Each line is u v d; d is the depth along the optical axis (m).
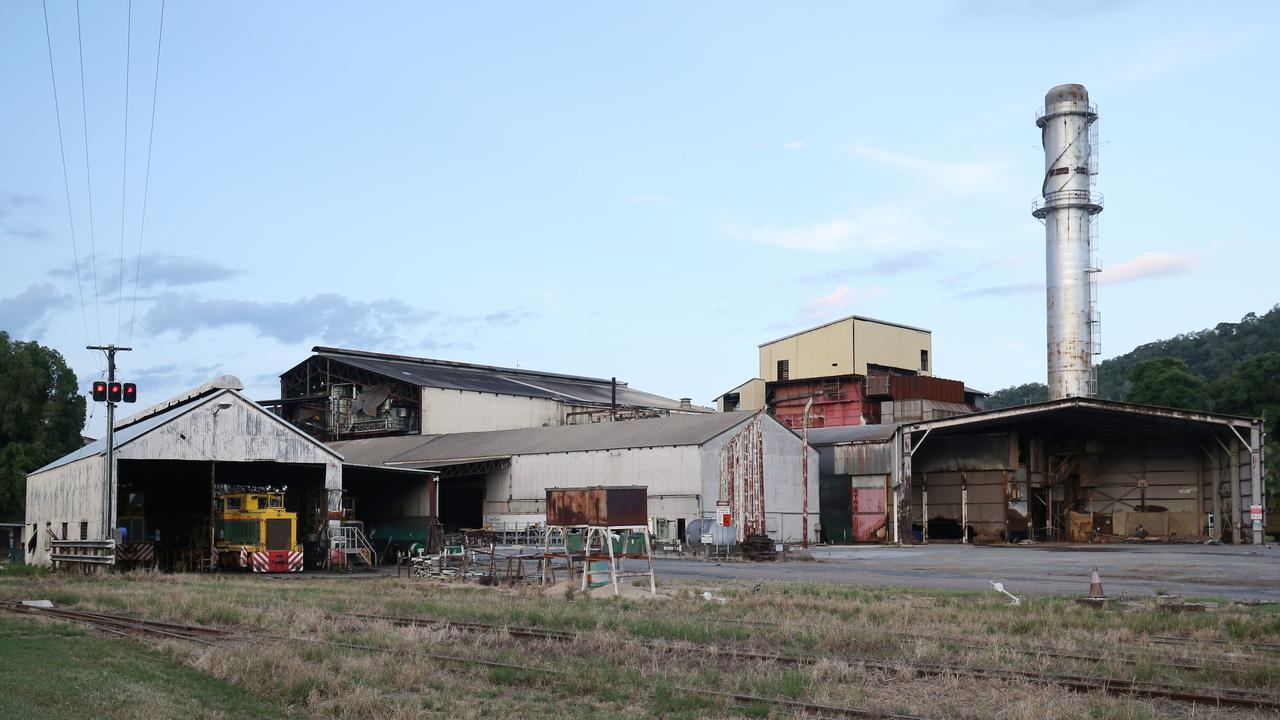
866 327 109.94
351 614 26.69
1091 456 87.50
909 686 16.42
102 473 46.31
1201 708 14.96
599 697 15.75
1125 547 70.44
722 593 33.16
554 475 76.94
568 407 104.75
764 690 15.84
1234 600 31.69
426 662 17.89
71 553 47.84
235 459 49.31
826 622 24.67
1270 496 90.25
